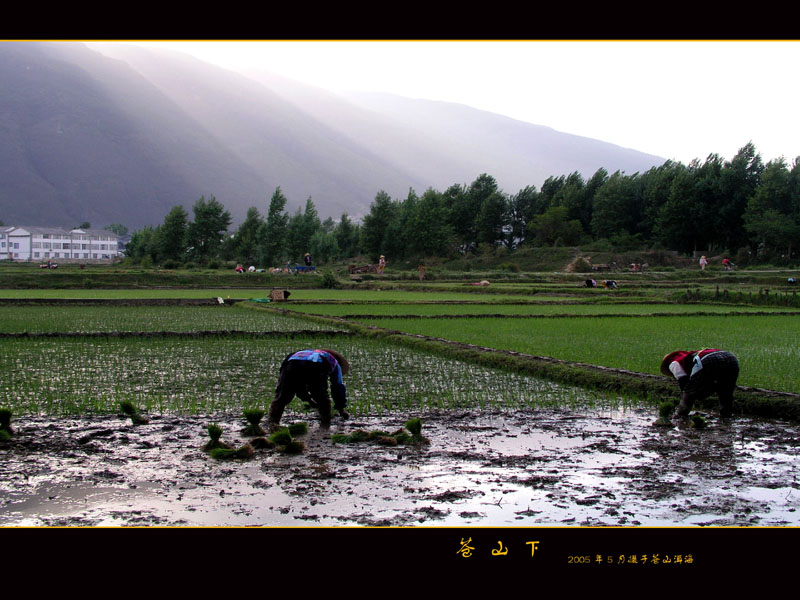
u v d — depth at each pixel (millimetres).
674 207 88625
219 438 8750
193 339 20156
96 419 10008
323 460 8102
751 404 10836
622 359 15961
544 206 120188
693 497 6969
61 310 31969
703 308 35812
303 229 99688
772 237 77875
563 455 8430
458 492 7012
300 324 25281
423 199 97562
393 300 39625
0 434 8773
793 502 6871
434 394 12195
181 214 94375
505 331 22984
